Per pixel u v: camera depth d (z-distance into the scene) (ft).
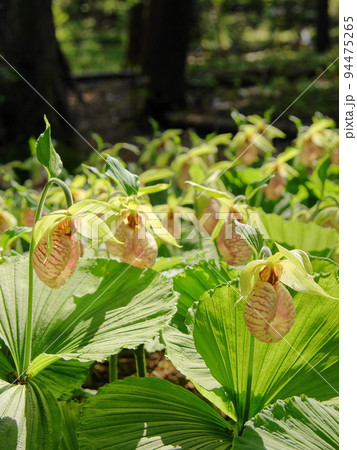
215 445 2.75
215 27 20.61
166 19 12.01
